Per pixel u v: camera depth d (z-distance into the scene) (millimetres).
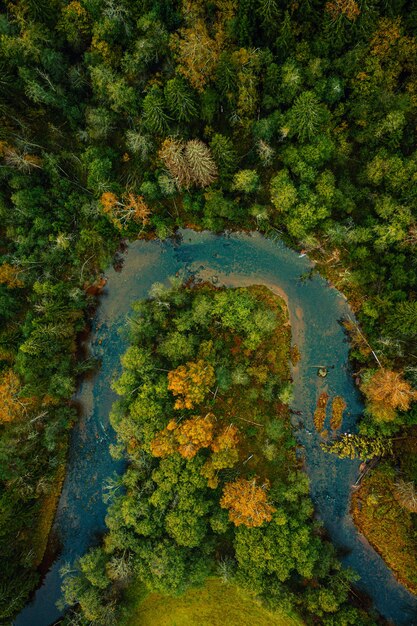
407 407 47688
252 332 52938
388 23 45031
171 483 49156
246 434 55656
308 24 46406
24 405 51719
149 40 46906
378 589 53875
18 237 53312
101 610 49812
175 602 54375
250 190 53000
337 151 52188
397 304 50031
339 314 56094
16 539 55125
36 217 53312
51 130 53844
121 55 50094
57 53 48781
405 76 50500
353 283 54500
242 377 53375
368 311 52281
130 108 50750
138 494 50844
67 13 47500
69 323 55312
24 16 47812
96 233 55438
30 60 48344
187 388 48531
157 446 48094
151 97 46938
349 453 53781
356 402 55844
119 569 49031
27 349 49938
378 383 49344
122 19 46312
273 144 52906
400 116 47375
